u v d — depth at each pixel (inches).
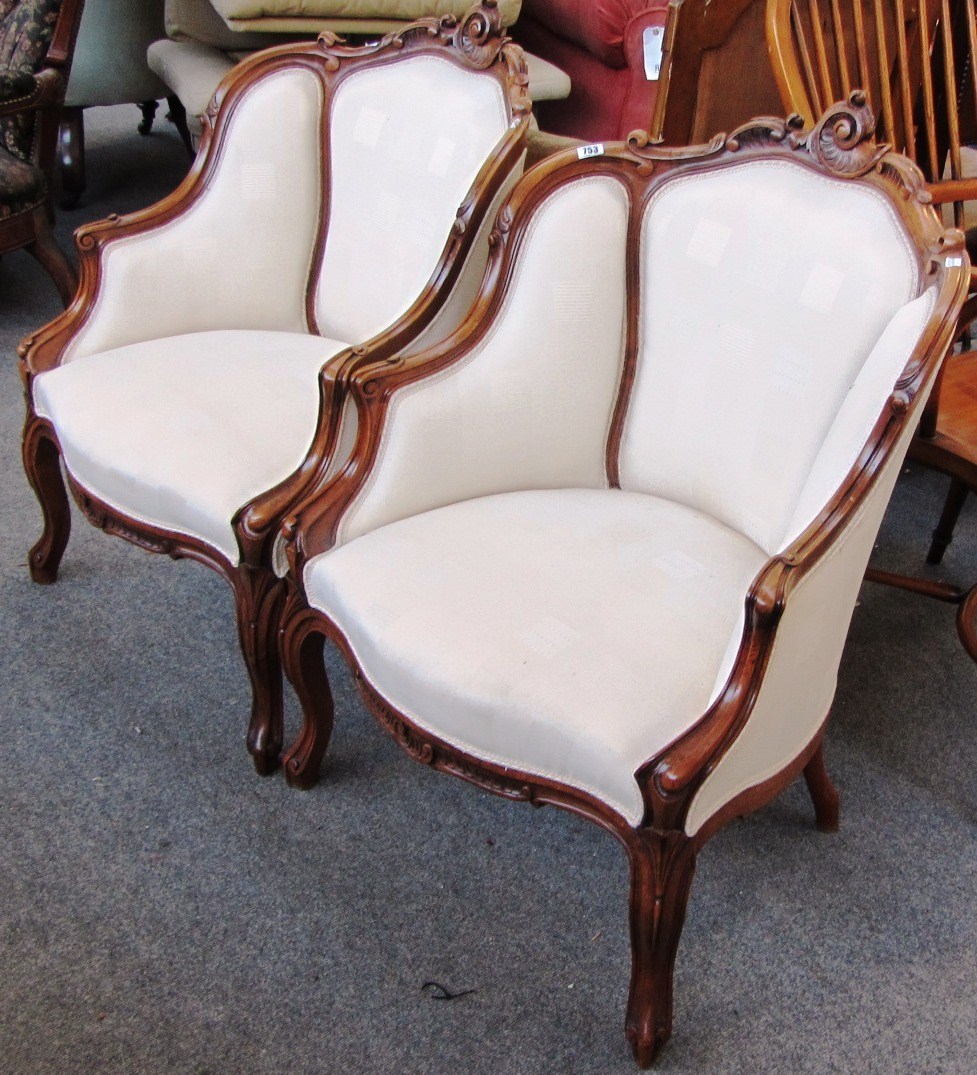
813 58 64.2
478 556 48.3
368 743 60.6
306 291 67.6
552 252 51.2
